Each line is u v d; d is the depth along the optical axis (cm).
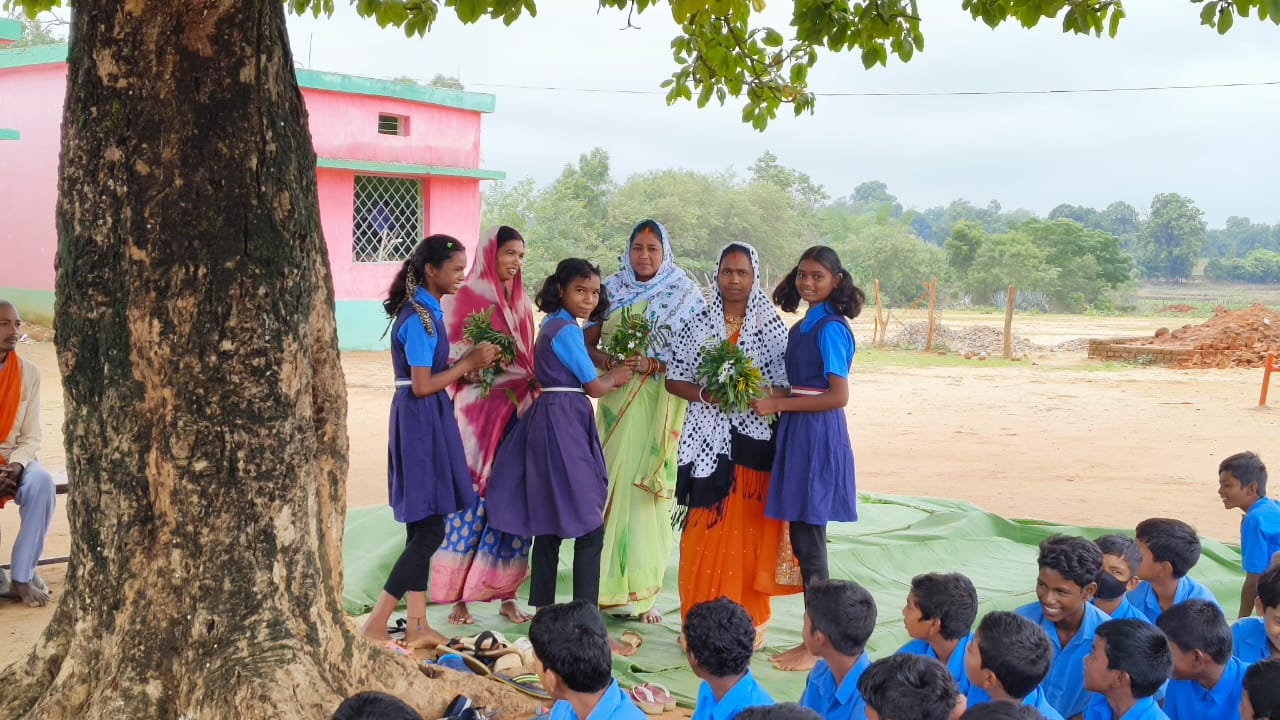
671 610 657
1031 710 306
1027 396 1906
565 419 549
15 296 2236
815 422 548
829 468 548
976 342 2788
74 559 409
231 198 389
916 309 5803
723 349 549
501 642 530
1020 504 1019
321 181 2088
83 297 391
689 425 573
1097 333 3888
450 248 538
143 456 394
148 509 396
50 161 2134
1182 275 11144
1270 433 1481
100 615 399
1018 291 6738
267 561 401
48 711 395
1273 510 548
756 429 568
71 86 392
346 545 730
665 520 621
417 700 441
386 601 546
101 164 386
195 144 385
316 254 421
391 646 515
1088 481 1137
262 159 393
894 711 322
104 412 394
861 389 2002
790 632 623
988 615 374
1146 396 1909
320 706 386
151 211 385
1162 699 435
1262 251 11156
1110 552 476
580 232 4562
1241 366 2430
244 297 392
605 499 565
